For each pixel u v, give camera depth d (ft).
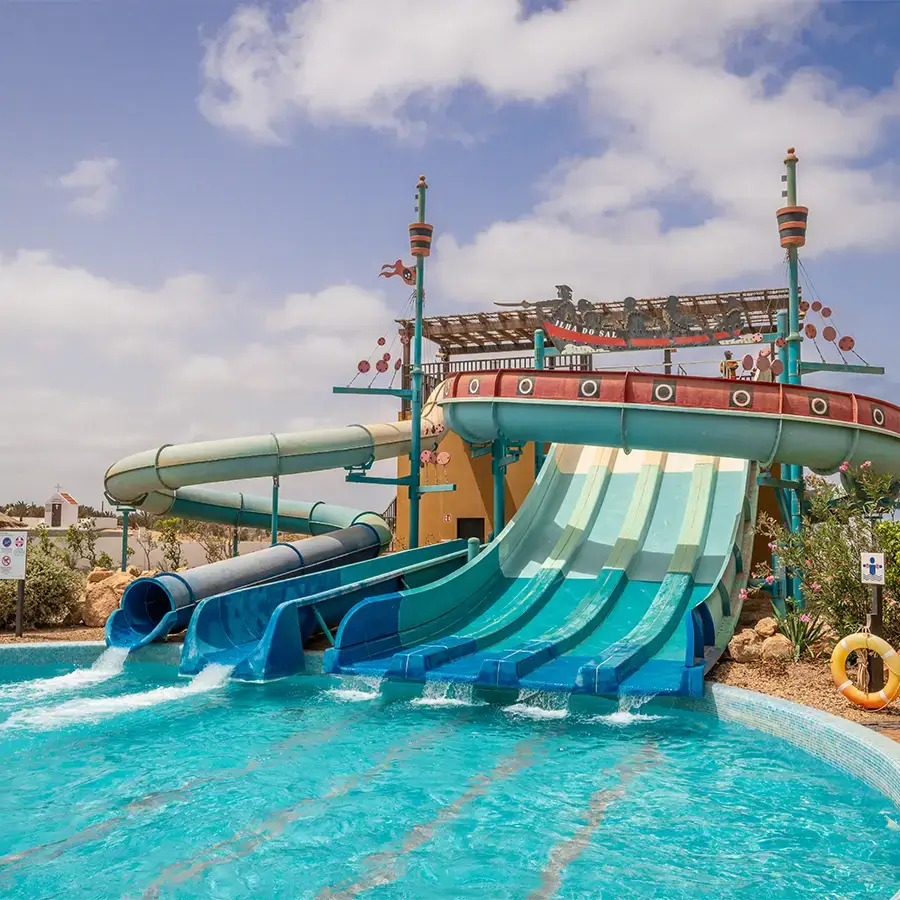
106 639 49.62
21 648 49.06
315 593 51.60
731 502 57.82
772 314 80.02
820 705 33.35
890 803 24.88
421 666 40.22
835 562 40.16
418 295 66.64
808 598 42.45
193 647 45.70
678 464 62.59
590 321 60.13
